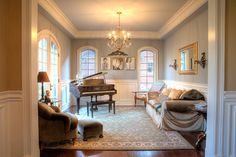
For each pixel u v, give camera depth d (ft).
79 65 25.94
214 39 8.71
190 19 16.83
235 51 8.75
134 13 17.67
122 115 19.61
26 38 8.47
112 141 12.03
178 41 20.45
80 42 25.88
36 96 9.16
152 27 23.00
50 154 10.18
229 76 8.77
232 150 8.88
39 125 10.62
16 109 8.59
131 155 10.03
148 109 20.25
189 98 14.73
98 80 21.76
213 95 8.89
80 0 14.55
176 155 10.05
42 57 15.81
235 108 8.83
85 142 11.85
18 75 8.57
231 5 8.71
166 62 25.18
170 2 14.93
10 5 8.49
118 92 26.30
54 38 18.48
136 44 26.14
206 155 9.52
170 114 14.33
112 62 26.14
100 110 22.33
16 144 8.61
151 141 12.03
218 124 8.79
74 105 25.71
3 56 8.18
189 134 13.50
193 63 16.62
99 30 24.67
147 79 26.53
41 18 15.33
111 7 16.05
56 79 19.63
